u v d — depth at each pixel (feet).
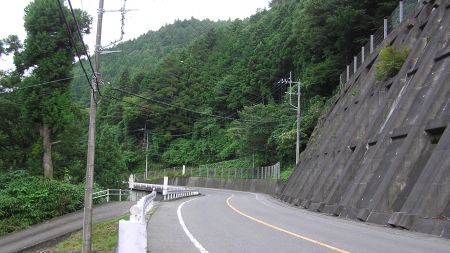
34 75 123.44
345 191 85.51
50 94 122.52
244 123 230.89
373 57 117.39
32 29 122.52
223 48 341.62
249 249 37.04
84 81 264.11
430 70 76.64
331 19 160.86
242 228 53.72
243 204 107.14
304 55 214.07
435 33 82.64
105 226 66.28
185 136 330.75
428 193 53.72
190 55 358.64
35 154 124.47
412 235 48.32
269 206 104.73
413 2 108.58
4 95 129.39
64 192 108.37
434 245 40.42
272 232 49.80
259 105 227.40
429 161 58.13
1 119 129.90
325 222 64.23
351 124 107.65
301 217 73.51
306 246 38.81
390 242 42.24
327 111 153.79
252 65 282.56
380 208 64.18
